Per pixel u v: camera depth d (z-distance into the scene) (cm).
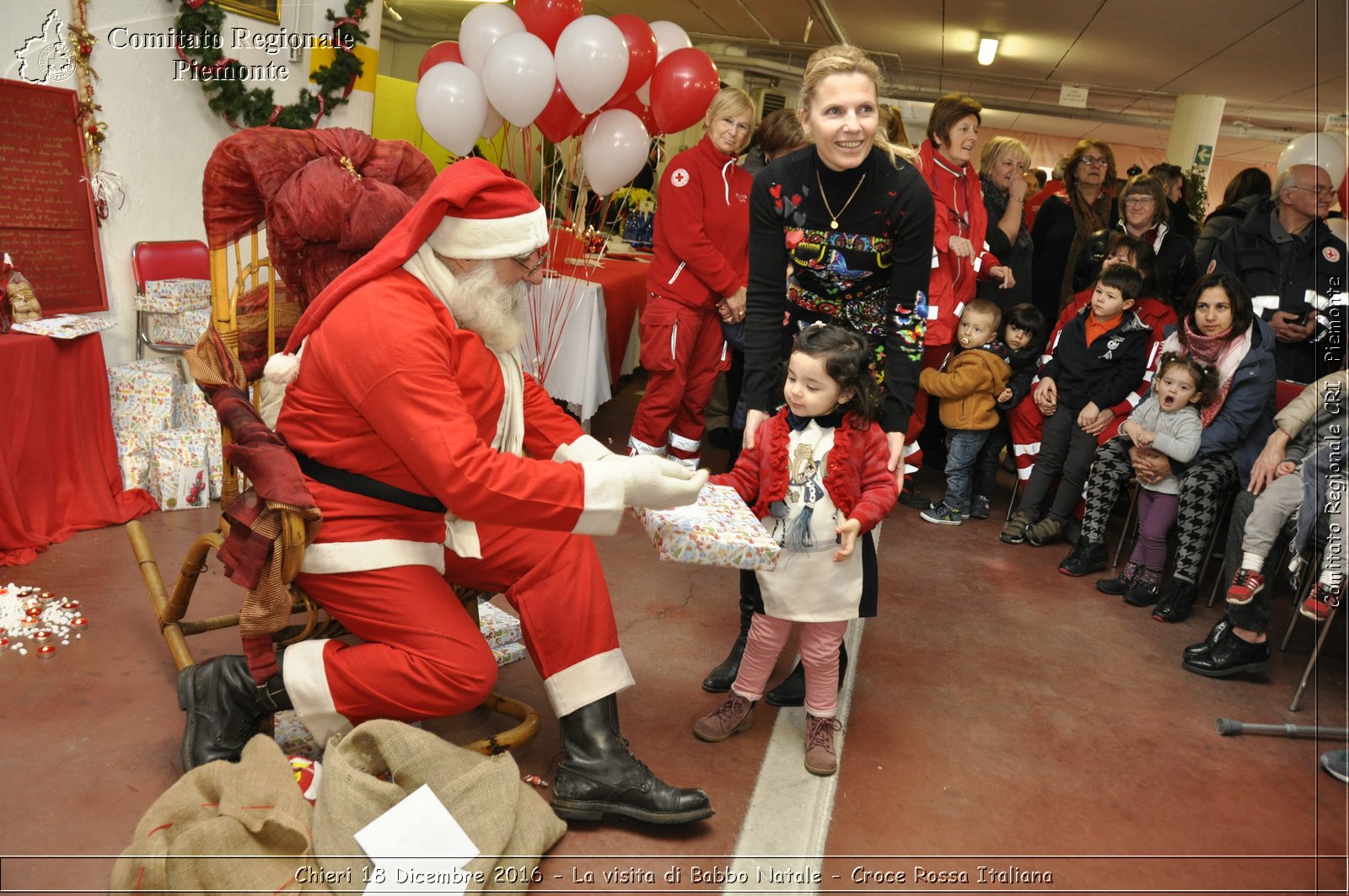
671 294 422
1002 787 246
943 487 522
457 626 204
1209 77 1214
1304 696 313
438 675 200
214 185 241
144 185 404
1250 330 358
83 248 374
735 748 250
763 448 244
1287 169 400
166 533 348
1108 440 415
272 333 252
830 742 245
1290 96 1246
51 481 331
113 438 355
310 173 238
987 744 266
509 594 216
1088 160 587
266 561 196
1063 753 265
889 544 422
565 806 210
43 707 235
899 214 247
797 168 253
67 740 223
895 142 432
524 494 190
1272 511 314
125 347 405
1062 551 435
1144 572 378
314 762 209
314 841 180
